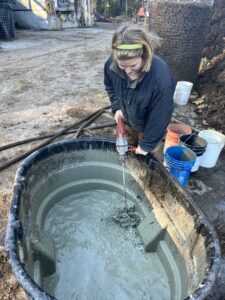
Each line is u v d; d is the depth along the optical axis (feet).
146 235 7.58
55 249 7.27
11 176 9.29
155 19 15.56
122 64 5.42
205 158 10.05
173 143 9.75
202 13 14.94
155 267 7.27
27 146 10.84
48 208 8.34
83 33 38.70
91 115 13.04
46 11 38.75
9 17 29.68
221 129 12.35
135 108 6.71
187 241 6.38
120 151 7.70
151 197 8.04
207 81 16.74
